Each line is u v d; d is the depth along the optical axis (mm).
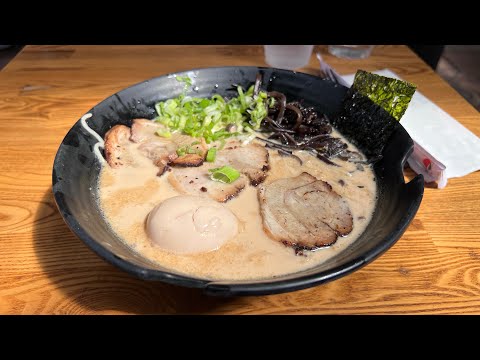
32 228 271
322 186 291
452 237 272
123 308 224
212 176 298
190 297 230
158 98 354
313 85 359
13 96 420
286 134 340
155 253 238
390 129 303
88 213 242
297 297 232
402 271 248
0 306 223
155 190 287
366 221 264
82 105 408
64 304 225
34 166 328
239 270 228
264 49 519
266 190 288
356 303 229
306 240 247
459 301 232
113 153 307
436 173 310
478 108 631
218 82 371
